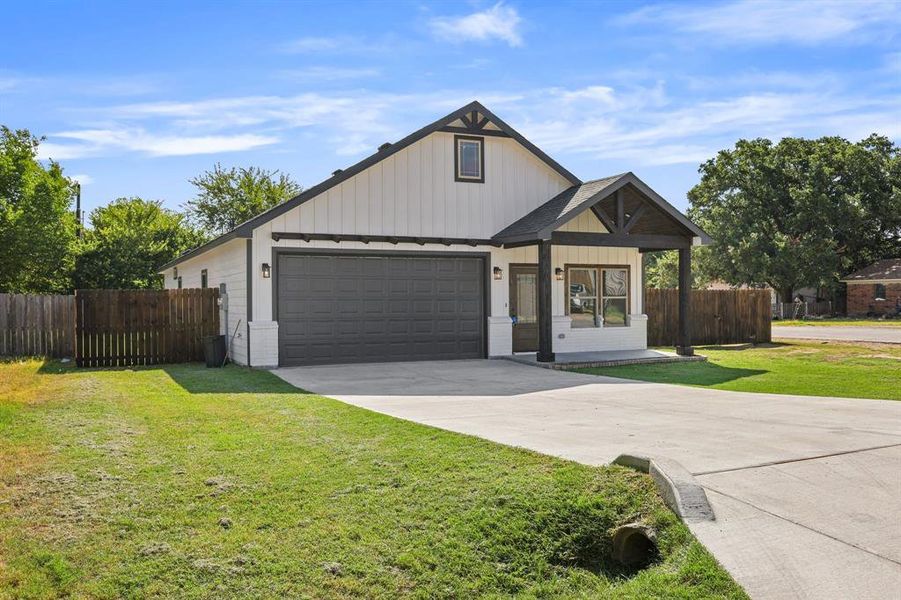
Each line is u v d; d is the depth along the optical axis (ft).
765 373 45.50
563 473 18.63
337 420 27.17
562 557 15.40
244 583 13.57
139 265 103.09
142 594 13.16
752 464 19.69
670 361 51.83
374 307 50.85
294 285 48.52
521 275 55.88
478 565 14.69
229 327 53.16
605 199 51.57
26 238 86.43
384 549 14.96
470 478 18.69
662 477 16.96
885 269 151.74
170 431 25.18
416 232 51.72
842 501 16.67
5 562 14.28
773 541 14.52
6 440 23.71
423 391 36.60
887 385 39.11
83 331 51.49
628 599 13.16
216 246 53.36
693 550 14.34
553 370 46.85
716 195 158.51
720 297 70.23
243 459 21.04
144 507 17.03
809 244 146.20
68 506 17.12
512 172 55.31
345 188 49.57
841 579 12.90
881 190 152.87
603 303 58.39
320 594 13.34
